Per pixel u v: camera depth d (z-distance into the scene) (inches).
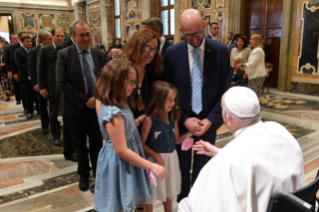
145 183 65.6
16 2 554.6
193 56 79.6
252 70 197.0
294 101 246.7
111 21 525.3
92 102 98.0
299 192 40.1
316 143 144.3
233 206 39.2
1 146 158.6
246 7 318.7
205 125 78.1
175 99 73.7
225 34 319.0
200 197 41.9
